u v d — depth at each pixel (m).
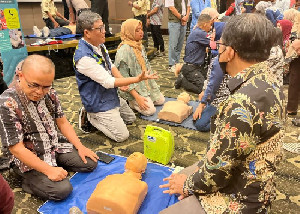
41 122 1.95
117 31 8.58
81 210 1.79
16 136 1.76
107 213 1.64
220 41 1.11
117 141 2.69
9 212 0.83
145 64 3.39
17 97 1.78
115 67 2.91
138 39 3.20
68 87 4.43
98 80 2.48
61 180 1.87
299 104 3.53
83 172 2.16
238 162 1.09
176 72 4.26
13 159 1.93
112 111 2.65
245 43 1.02
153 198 1.86
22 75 1.70
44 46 4.52
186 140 2.71
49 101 2.04
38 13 8.52
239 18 1.04
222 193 1.21
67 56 5.14
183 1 5.03
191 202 1.30
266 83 1.03
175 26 5.02
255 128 1.01
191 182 1.25
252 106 1.00
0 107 1.70
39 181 1.86
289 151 2.51
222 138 1.06
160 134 2.27
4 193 0.79
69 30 5.81
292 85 3.14
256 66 1.06
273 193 1.16
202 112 2.82
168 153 2.27
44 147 1.98
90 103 2.62
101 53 2.64
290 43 3.01
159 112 3.09
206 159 1.16
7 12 3.58
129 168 1.97
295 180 2.13
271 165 1.08
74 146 2.21
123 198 1.62
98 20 2.43
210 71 2.58
